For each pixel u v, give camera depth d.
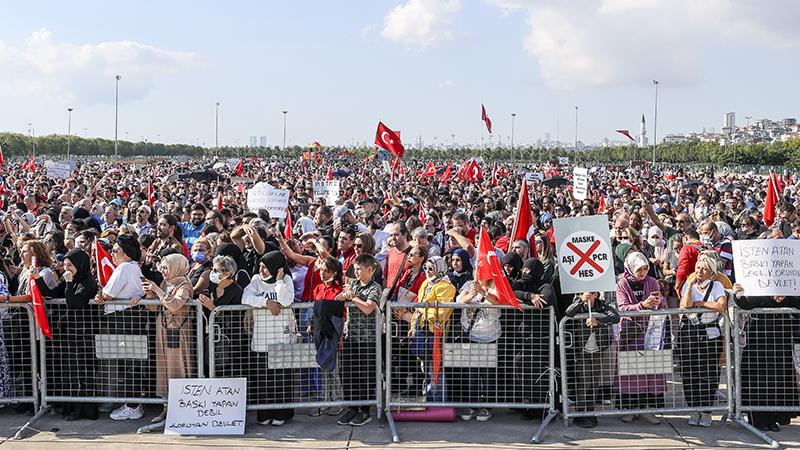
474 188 27.73
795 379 6.96
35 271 7.11
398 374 7.27
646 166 84.94
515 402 7.15
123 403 7.34
